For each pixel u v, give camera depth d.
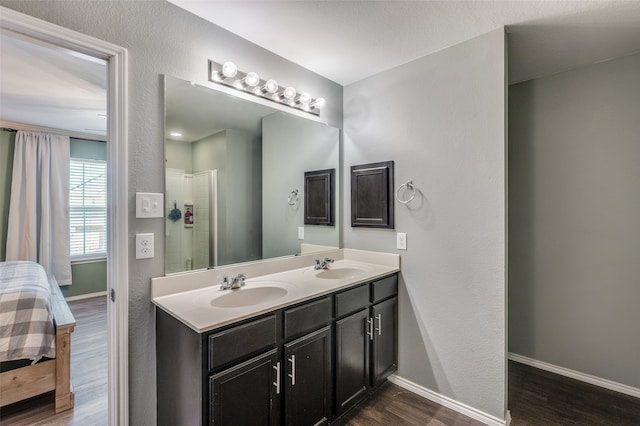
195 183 1.74
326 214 2.52
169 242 1.63
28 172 4.00
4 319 1.86
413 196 2.19
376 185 2.40
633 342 2.12
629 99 2.13
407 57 2.16
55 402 1.93
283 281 1.91
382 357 2.12
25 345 1.85
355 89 2.56
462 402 1.96
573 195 2.34
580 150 2.31
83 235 4.54
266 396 1.41
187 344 1.28
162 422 1.50
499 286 1.82
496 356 1.83
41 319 1.94
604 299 2.22
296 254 2.32
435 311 2.09
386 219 2.33
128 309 1.48
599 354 2.24
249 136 2.02
